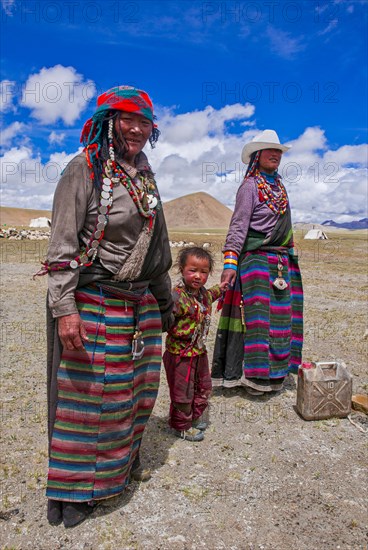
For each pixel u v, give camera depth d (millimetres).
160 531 2688
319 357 5945
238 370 4520
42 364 5586
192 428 3801
